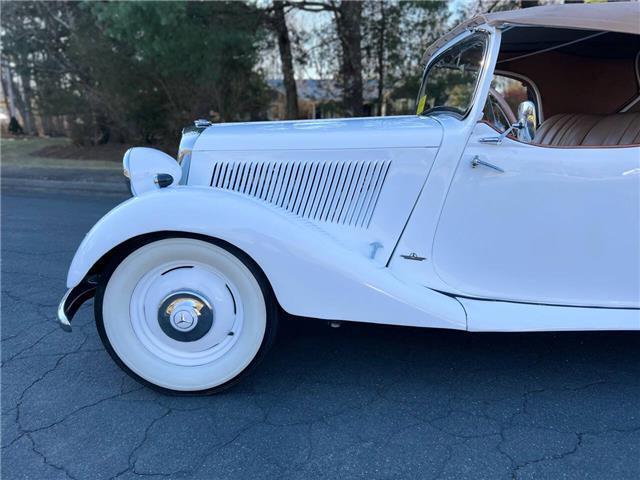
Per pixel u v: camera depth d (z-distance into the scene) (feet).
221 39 32.86
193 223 7.16
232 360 7.79
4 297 12.28
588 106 12.64
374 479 6.28
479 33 8.57
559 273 8.31
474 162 7.93
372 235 8.54
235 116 42.75
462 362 9.18
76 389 8.19
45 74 55.31
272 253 7.25
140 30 31.14
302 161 8.51
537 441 7.00
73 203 26.37
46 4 53.21
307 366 9.02
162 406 7.74
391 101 40.96
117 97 43.78
